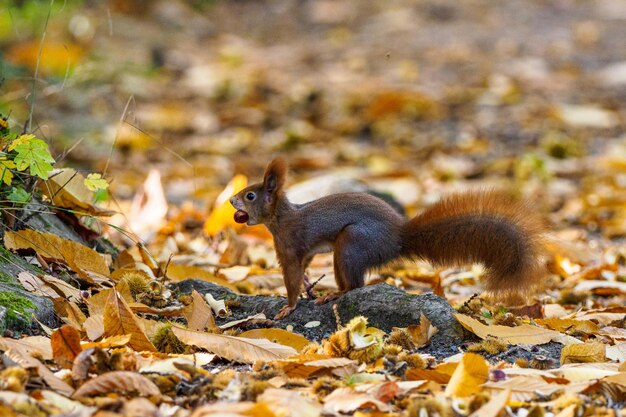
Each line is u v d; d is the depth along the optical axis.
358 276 8.47
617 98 24.52
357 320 7.27
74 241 9.33
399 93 23.23
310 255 8.73
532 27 32.81
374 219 8.55
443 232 8.51
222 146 20.62
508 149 20.61
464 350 7.60
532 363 7.16
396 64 27.77
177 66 26.91
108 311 7.16
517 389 6.27
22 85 18.45
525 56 28.86
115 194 16.69
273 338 7.68
